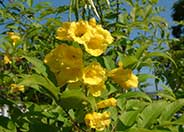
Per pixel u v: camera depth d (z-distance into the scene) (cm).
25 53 77
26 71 79
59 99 42
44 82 41
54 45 70
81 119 44
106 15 74
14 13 87
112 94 50
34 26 78
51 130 45
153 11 86
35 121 46
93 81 42
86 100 42
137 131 43
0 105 49
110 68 48
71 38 42
